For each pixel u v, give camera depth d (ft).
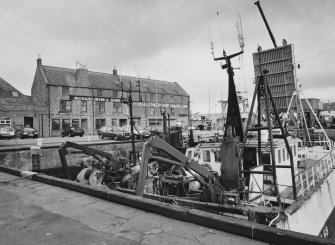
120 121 141.69
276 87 52.85
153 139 21.93
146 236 13.05
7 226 14.92
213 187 25.39
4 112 109.91
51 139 90.38
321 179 36.45
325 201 34.19
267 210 22.06
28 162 55.01
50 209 17.98
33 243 12.62
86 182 40.60
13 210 17.88
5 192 23.21
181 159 23.65
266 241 11.94
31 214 16.98
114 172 42.80
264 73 26.58
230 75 29.76
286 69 50.67
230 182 26.66
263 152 32.65
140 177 21.06
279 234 11.55
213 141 40.37
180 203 24.75
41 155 56.59
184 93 175.11
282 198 29.01
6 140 85.25
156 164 44.24
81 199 20.49
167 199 25.71
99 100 134.41
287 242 11.29
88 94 131.75
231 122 31.01
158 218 15.72
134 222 15.11
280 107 53.57
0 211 17.69
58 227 14.62
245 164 34.60
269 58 52.95
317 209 30.63
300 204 26.12
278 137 37.06
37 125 116.98
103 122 135.85
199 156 36.45
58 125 122.72
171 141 54.13
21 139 91.45
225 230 13.37
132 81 156.25
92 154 42.55
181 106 168.66
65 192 22.98
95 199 20.44
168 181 29.37
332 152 43.32
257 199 28.48
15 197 21.38
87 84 133.39
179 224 14.61
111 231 13.85
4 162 51.93
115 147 67.36
